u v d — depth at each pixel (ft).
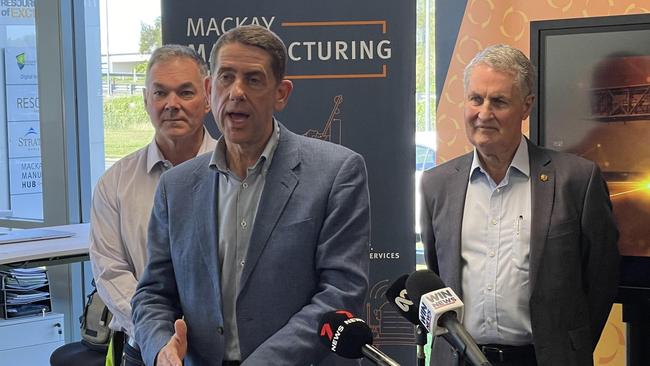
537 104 9.22
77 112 18.03
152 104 8.66
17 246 12.01
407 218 11.51
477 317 8.06
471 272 8.14
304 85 11.61
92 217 8.95
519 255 7.95
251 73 6.02
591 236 7.97
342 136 11.59
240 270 6.37
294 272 6.28
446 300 4.94
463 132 13.00
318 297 6.21
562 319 7.78
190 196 6.70
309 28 11.53
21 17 18.48
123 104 17.40
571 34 9.06
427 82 14.26
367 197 6.51
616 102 8.94
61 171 18.01
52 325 15.97
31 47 18.40
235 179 6.49
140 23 17.03
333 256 6.29
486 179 8.28
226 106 6.06
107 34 17.46
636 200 8.94
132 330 8.26
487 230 8.13
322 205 6.33
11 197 18.95
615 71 8.92
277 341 6.03
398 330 11.59
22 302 15.70
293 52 11.58
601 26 8.94
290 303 6.29
